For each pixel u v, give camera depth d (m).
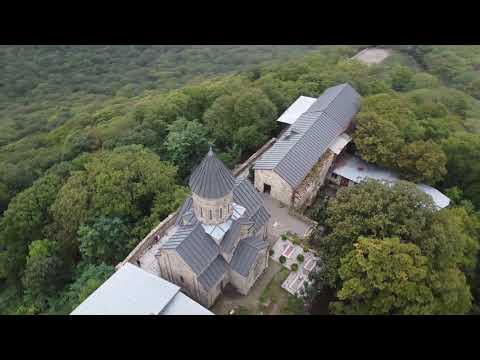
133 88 171.62
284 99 87.44
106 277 53.09
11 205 68.62
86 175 68.44
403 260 45.00
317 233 60.69
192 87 98.00
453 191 68.56
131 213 65.44
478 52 151.50
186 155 74.56
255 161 75.81
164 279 53.34
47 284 60.84
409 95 96.19
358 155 76.75
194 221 51.06
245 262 50.91
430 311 44.62
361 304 47.78
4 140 128.88
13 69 184.00
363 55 154.00
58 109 149.75
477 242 58.09
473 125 90.06
